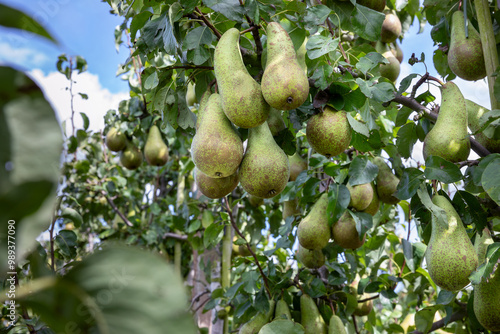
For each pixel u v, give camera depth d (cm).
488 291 194
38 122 40
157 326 40
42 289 40
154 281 41
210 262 420
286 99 153
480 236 207
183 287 41
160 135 417
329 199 233
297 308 277
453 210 191
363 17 227
